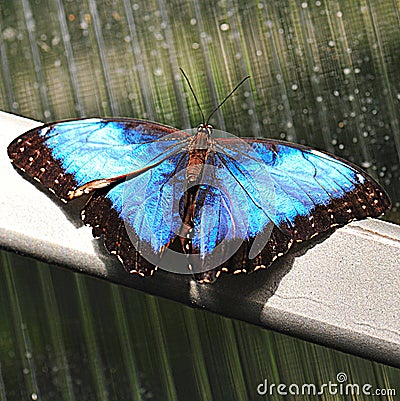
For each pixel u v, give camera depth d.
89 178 0.56
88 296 0.83
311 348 0.74
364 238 0.55
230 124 0.90
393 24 0.87
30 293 0.84
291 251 0.55
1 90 0.97
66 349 0.83
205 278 0.54
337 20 0.89
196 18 0.93
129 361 0.82
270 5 0.91
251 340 0.76
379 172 0.84
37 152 0.56
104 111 0.95
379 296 0.55
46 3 0.97
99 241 0.55
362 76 0.87
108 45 0.95
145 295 0.81
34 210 0.55
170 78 0.93
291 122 0.88
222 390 0.77
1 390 0.83
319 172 0.56
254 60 0.91
